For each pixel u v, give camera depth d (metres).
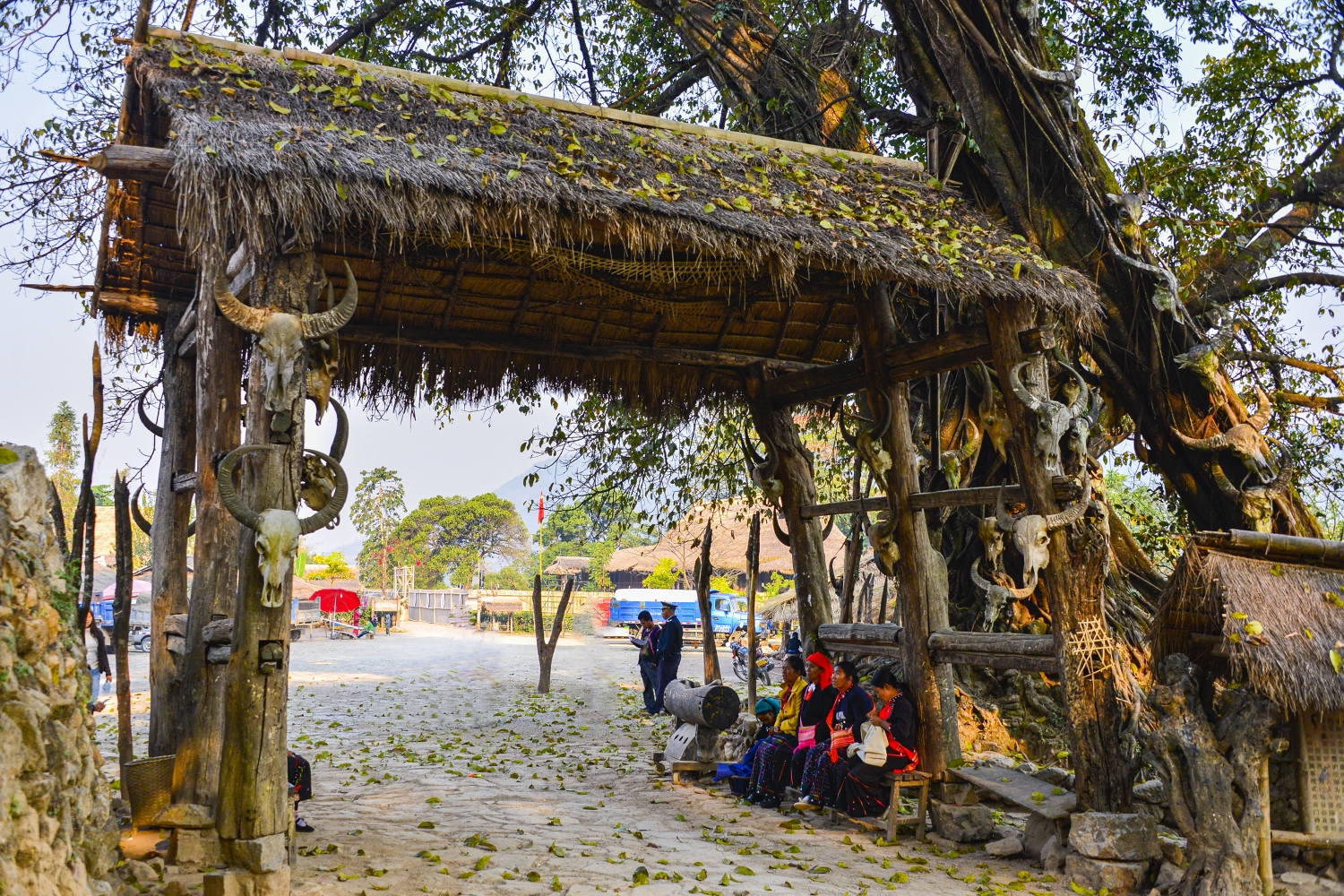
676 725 10.11
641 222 6.09
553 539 69.00
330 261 7.29
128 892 4.73
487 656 26.12
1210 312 10.97
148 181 5.69
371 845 6.32
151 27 6.45
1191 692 5.77
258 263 5.38
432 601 50.62
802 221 6.73
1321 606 5.62
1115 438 10.46
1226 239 11.57
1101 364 9.98
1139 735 6.42
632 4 13.91
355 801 7.90
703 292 8.05
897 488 7.99
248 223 5.07
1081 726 6.62
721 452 13.12
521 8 14.44
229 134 5.25
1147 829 6.15
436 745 11.44
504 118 6.83
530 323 8.24
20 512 4.23
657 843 6.72
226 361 6.57
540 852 6.30
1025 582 6.73
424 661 24.20
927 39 9.85
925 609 7.77
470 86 7.21
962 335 7.52
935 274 6.83
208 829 5.48
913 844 7.07
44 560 4.40
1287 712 5.60
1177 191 11.49
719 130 8.18
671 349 8.64
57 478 33.84
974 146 9.62
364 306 7.77
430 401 8.52
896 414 8.09
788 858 6.47
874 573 15.17
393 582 64.94
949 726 7.60
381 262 7.39
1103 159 9.76
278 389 5.13
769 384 9.30
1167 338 9.77
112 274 7.93
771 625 29.03
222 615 6.29
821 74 11.78
